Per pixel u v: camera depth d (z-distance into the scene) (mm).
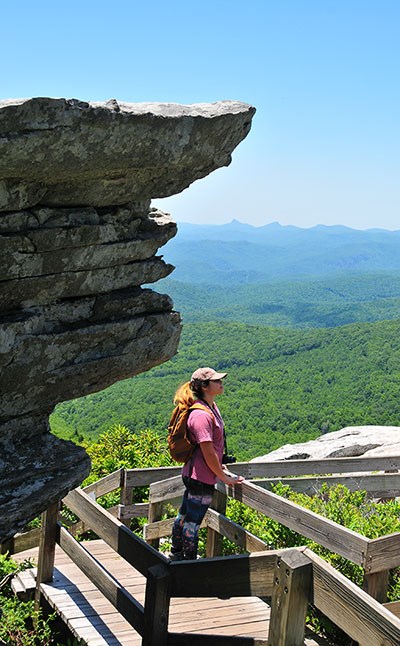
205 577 4309
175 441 5840
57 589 6496
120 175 4324
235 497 6340
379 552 5039
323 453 12797
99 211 4512
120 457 11656
